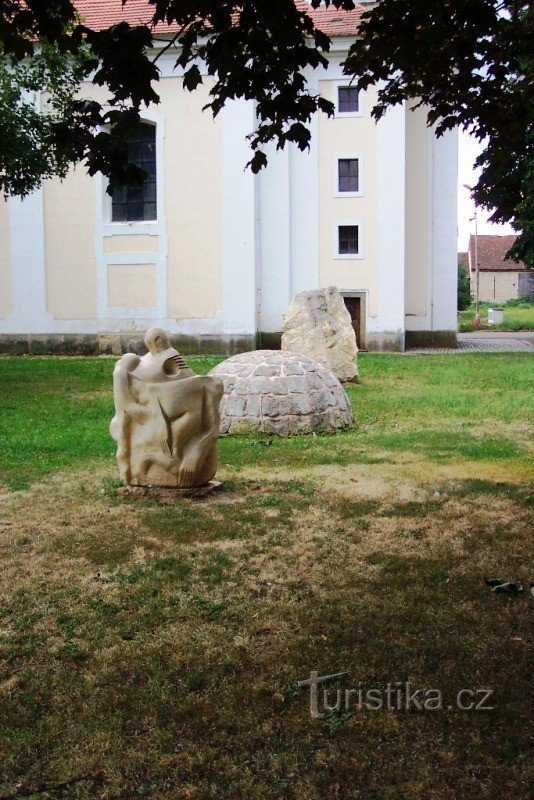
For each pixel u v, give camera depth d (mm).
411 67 6660
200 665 4359
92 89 26234
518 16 7133
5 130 16562
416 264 29125
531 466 9125
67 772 3473
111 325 27625
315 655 4461
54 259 27672
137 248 27266
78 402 14789
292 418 11102
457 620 4879
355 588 5426
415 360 22359
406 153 28578
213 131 26453
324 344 17203
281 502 7609
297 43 5797
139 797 3312
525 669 4273
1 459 9664
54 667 4379
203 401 7691
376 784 3361
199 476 7750
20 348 28078
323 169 27172
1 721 3854
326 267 27547
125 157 5648
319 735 3713
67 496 7914
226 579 5617
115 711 3926
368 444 10477
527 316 53781
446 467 9133
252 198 26531
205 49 5797
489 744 3619
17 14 5746
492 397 14781
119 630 4805
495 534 6574
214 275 27016
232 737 3699
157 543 6426
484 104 6949
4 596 5352
